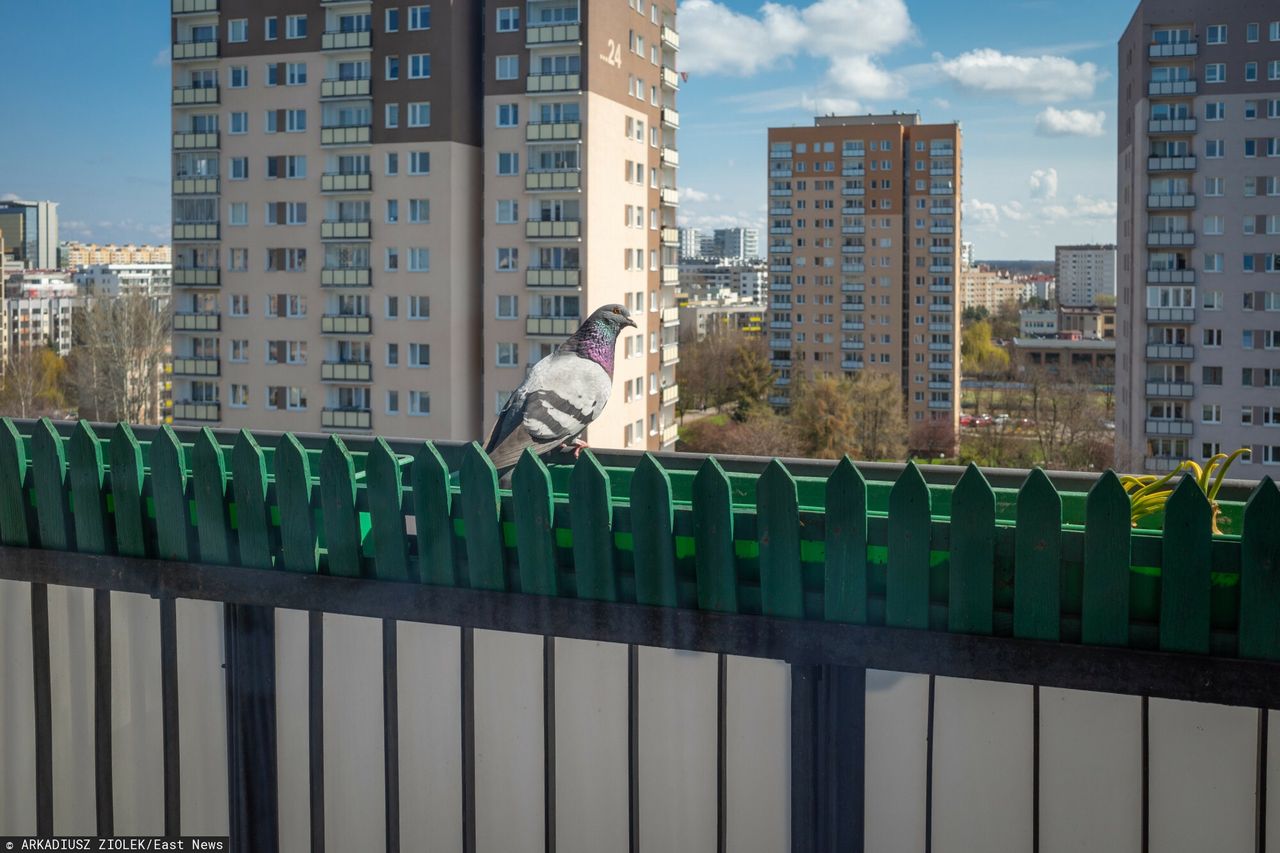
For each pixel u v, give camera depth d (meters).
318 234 49.16
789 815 3.25
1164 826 2.97
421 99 46.97
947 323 93.62
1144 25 52.81
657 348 54.19
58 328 63.91
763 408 73.50
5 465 3.79
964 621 2.89
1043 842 3.07
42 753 3.93
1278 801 2.85
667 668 3.30
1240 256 51.50
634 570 3.17
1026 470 3.64
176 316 51.62
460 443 4.17
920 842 3.15
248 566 3.56
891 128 93.69
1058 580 2.81
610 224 48.47
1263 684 2.66
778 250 96.81
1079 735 3.01
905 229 93.38
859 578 2.97
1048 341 92.75
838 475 2.95
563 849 3.47
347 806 3.64
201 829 3.77
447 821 3.56
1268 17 50.56
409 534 3.57
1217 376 52.22
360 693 3.59
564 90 45.91
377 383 48.91
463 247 47.84
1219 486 3.56
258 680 3.64
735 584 3.08
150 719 3.81
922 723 3.11
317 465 3.69
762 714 3.24
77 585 3.73
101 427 4.54
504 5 46.31
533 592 3.26
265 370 50.84
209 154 50.72
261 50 49.28
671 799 3.35
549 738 3.42
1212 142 51.91
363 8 47.56
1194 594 2.70
